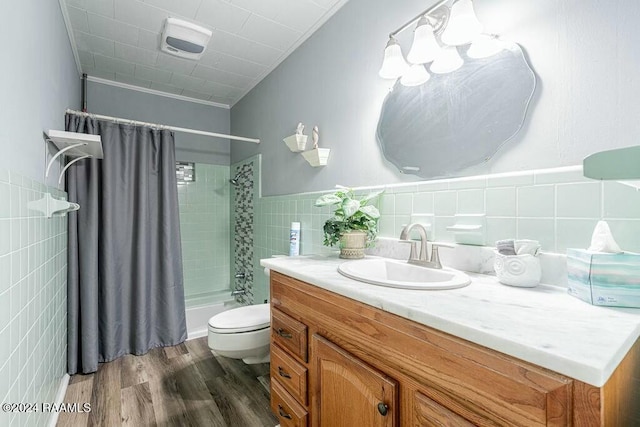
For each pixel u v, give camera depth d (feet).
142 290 7.38
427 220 4.12
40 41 4.23
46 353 4.47
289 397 3.87
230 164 10.93
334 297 3.08
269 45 7.07
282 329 4.05
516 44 3.22
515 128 3.22
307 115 6.72
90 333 6.39
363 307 2.72
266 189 8.48
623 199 2.53
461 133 3.74
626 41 2.52
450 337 2.00
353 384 2.80
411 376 2.27
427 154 4.16
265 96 8.54
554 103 2.94
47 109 4.66
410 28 4.34
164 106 9.71
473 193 3.60
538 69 3.05
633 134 2.48
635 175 1.56
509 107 3.27
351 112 5.46
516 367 1.67
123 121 7.04
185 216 10.06
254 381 5.99
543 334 1.74
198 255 10.27
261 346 5.65
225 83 9.05
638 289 2.18
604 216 2.63
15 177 3.17
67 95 6.40
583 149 2.75
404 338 2.32
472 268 3.57
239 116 10.25
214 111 10.62
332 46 5.95
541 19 3.03
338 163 5.78
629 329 1.83
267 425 4.75
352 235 4.58
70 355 6.18
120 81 8.82
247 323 5.66
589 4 2.71
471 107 3.63
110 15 5.98
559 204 2.89
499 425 1.74
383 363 2.52
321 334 3.30
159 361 6.87
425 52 3.67
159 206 7.91
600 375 1.36
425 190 4.15
